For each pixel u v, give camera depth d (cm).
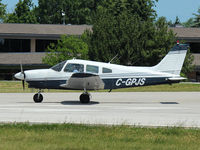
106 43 11506
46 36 13688
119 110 4884
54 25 14738
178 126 3556
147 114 4491
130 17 12288
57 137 2997
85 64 5734
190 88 10200
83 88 5744
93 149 2620
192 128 3466
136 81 5891
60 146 2680
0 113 4412
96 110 4841
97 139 2956
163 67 6003
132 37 11662
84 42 11744
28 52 13925
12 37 13612
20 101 6112
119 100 6544
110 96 7438
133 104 5788
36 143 2772
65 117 4103
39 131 3234
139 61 12006
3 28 13812
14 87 9931
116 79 5809
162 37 11906
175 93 8425
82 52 11219
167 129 3362
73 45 11250
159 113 4609
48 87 5744
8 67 13262
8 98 6706
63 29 14412
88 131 3256
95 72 5738
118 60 11444
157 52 11638
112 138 3002
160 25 12425
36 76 5706
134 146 2725
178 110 4978
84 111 4706
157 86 10669
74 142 2823
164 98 7062
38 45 14162
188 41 14638
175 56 6003
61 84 5700
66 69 5722
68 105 5456
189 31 15212
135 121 3906
